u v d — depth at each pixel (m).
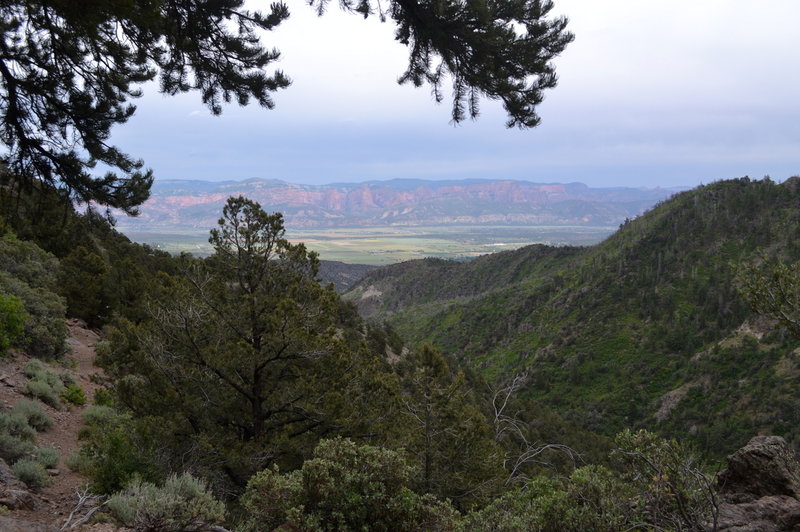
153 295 12.40
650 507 5.68
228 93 7.20
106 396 15.90
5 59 6.00
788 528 5.95
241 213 11.59
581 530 5.69
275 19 6.41
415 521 6.34
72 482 9.02
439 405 13.73
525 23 5.94
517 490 7.25
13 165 6.51
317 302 11.98
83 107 6.46
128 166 7.04
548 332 174.62
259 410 11.30
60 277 27.12
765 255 7.96
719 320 149.50
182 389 10.99
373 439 12.01
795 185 197.62
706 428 113.31
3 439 9.25
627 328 164.38
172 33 6.20
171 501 5.82
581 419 129.00
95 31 5.30
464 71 6.43
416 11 5.98
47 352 18.69
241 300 11.55
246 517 7.99
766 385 116.12
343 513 6.14
